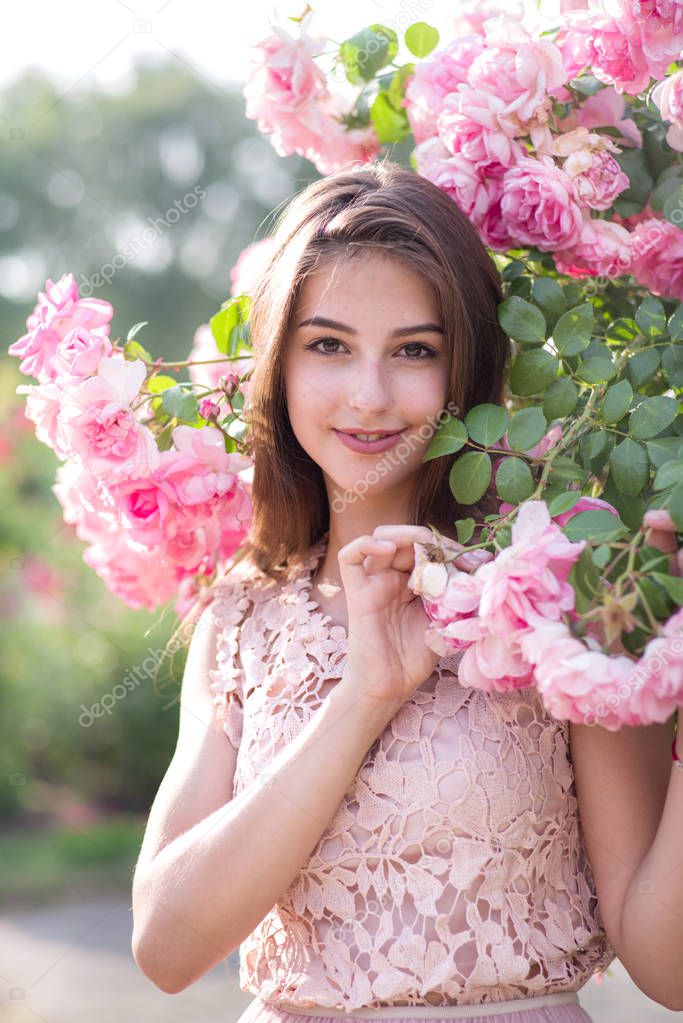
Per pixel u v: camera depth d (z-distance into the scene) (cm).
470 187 174
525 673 133
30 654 735
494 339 173
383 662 157
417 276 160
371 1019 158
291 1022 163
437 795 159
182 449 184
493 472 175
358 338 160
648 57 165
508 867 159
